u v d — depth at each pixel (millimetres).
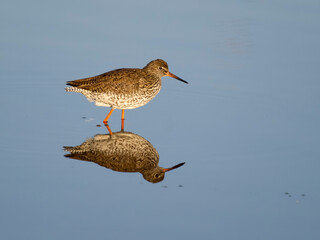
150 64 15477
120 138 13750
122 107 15133
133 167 11953
